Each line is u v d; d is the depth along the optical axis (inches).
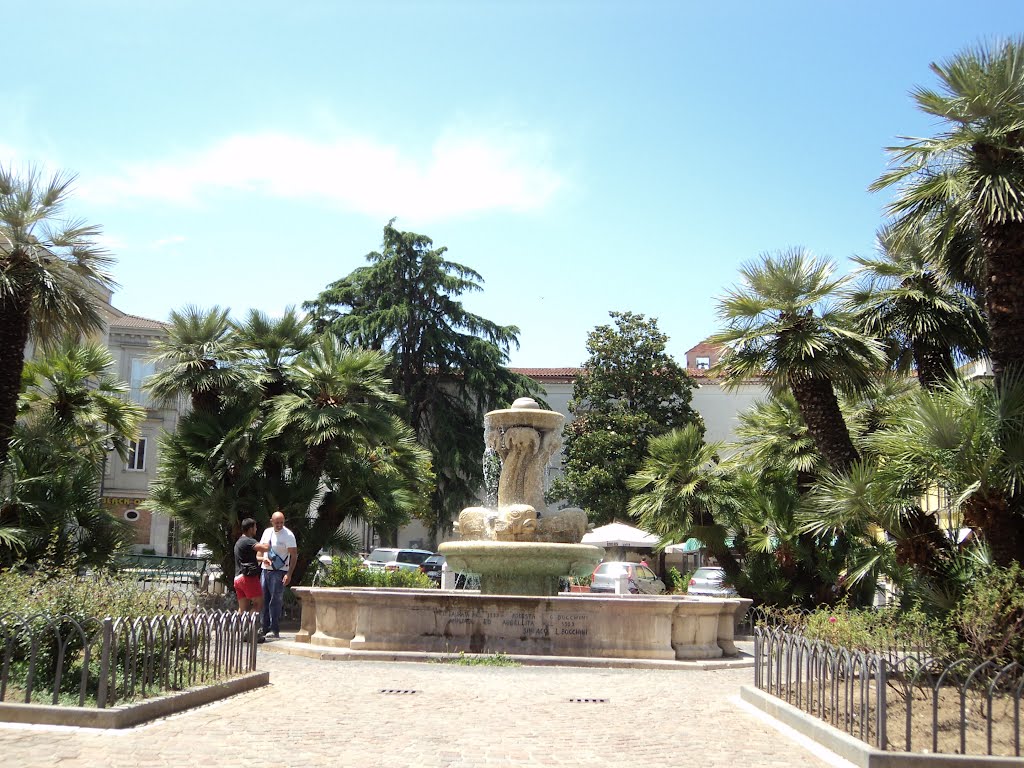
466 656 457.7
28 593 319.0
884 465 395.5
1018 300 384.8
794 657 384.8
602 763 239.6
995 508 350.3
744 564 813.2
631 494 1596.9
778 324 565.6
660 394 1716.3
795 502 774.5
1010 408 352.8
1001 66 398.0
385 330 1681.8
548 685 382.9
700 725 299.7
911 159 434.3
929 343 579.5
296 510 795.4
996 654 298.5
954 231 438.0
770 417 834.8
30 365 742.5
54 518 587.5
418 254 1780.3
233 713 293.7
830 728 265.6
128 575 452.8
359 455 836.0
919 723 271.9
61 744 234.1
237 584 542.3
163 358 853.8
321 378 830.5
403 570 922.1
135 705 265.3
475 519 543.5
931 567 381.1
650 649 467.2
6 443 607.5
